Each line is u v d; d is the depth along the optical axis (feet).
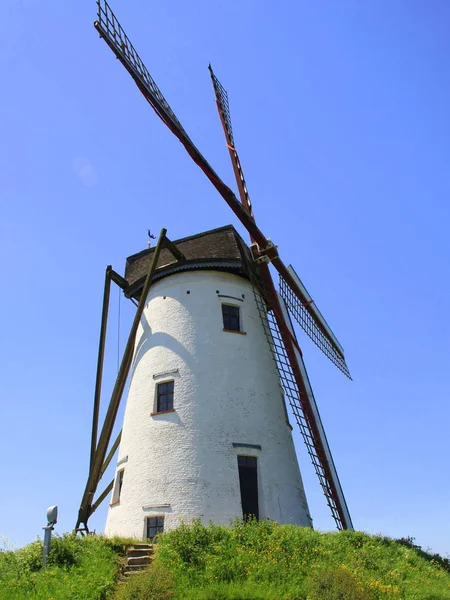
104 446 67.15
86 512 66.80
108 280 75.56
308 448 69.21
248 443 64.69
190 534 51.47
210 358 68.59
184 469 61.52
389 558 54.54
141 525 59.72
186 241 76.89
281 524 60.70
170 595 41.57
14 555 50.55
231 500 60.49
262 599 41.78
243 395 67.77
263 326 72.95
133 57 65.57
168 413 65.46
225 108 92.89
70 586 42.91
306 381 74.54
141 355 72.59
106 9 62.44
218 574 45.57
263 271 75.41
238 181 83.56
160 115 67.36
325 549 52.31
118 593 42.78
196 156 68.74
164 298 74.08
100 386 73.31
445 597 46.50
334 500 67.26
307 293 84.53
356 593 41.45
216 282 73.82
